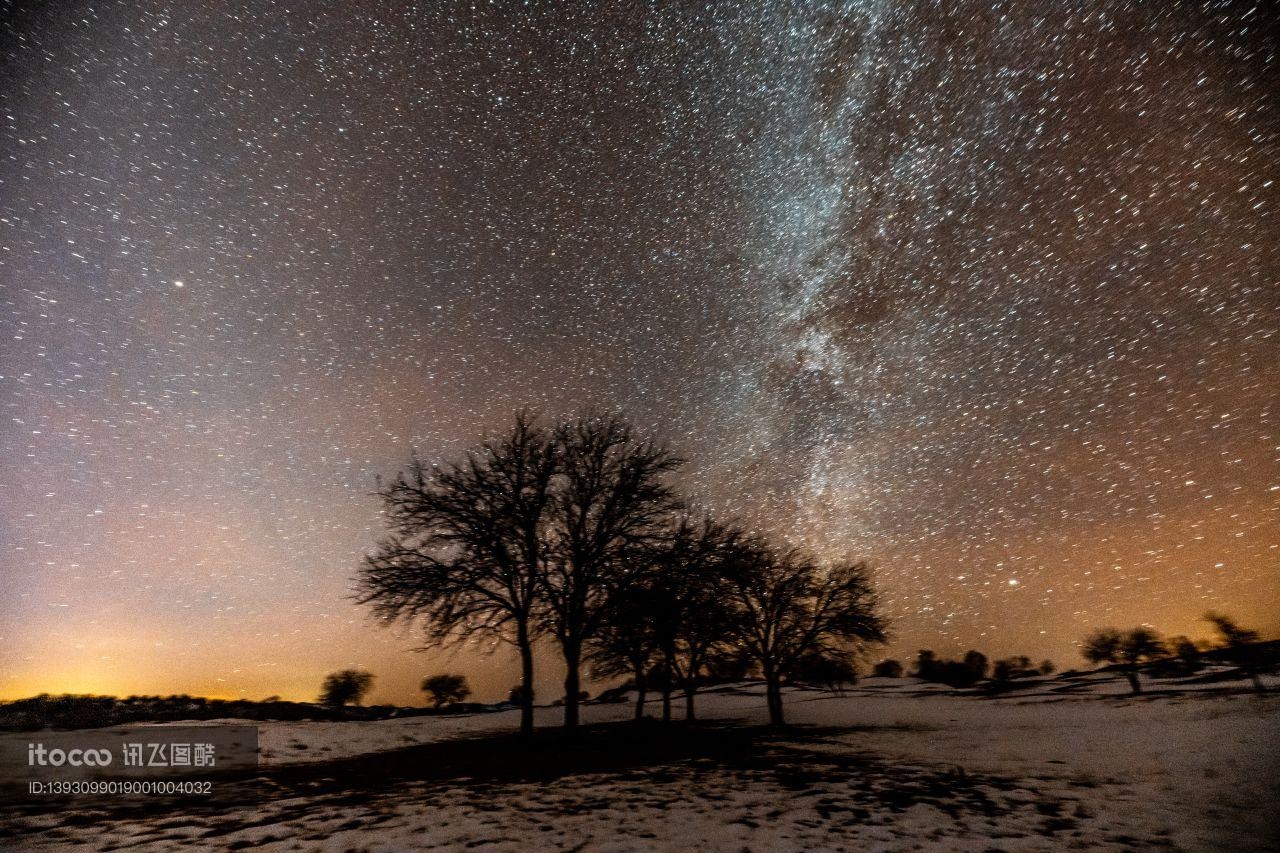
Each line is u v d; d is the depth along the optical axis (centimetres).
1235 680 4641
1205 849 778
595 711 5525
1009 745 2053
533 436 2459
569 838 862
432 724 3753
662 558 2289
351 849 801
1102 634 5231
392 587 2172
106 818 977
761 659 3494
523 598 2297
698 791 1245
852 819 977
